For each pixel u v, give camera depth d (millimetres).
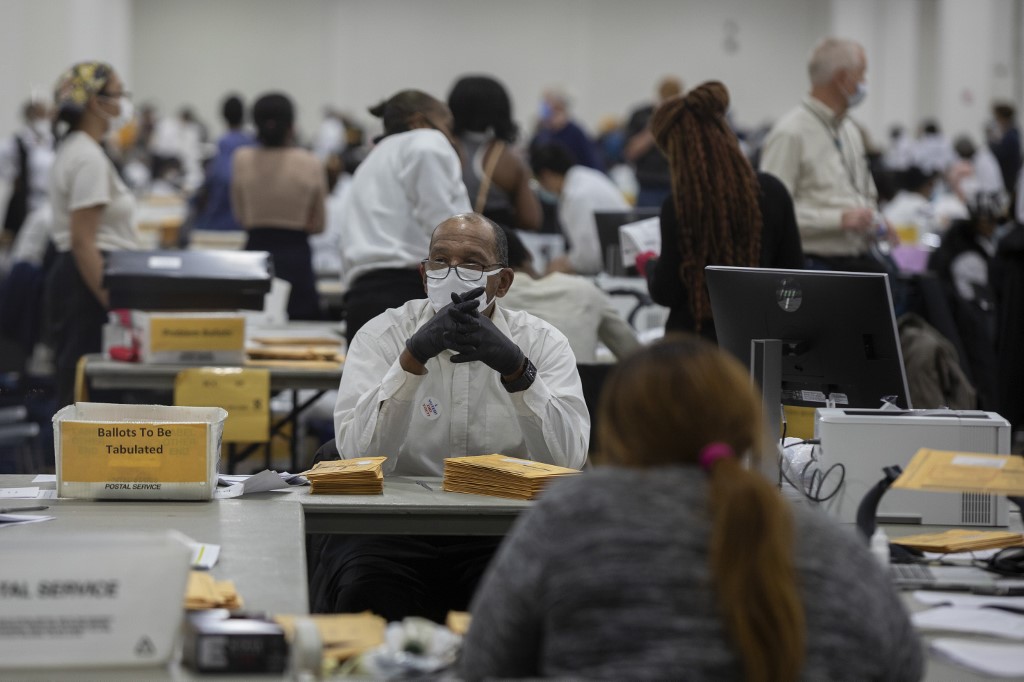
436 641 3650
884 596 3133
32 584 3404
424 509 5422
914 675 3195
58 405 10820
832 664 2969
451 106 10492
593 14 45562
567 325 8211
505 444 6207
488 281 5969
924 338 8680
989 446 5375
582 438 6121
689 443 3170
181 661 3527
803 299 5828
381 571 6105
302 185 13070
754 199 7598
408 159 8609
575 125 21547
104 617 3430
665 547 2994
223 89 44812
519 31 45094
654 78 45938
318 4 44719
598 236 11562
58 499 5449
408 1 44594
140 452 5430
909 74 44031
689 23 45938
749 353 5922
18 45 27188
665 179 18594
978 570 4703
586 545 3021
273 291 11398
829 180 9602
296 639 3344
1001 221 13227
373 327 6297
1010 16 36250
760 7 46031
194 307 8906
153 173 28984
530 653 3104
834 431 5387
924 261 14742
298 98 44875
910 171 21312
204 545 4629
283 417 10422
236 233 17047
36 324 12414
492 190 10539
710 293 6016
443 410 6176
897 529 5410
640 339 9805
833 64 9531
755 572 2912
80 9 31719
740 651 2918
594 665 2939
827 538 3111
